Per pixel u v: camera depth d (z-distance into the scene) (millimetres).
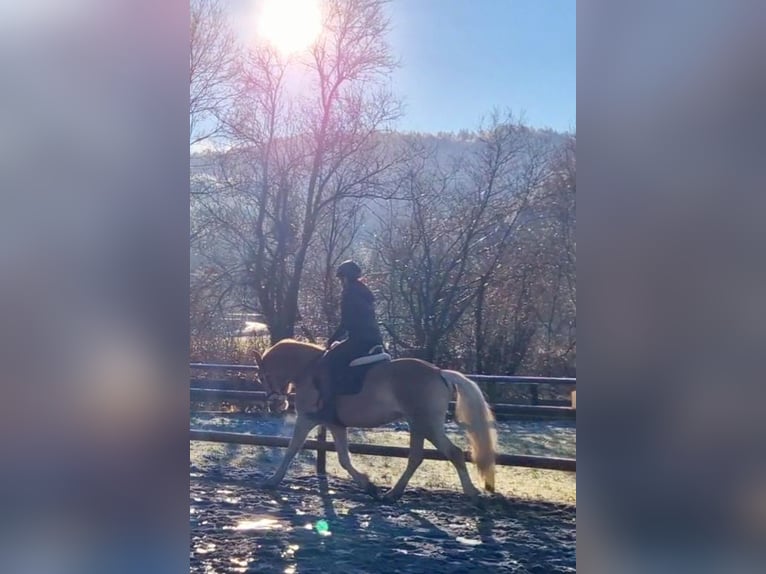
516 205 15977
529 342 15352
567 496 6594
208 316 15547
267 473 7707
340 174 16250
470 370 15531
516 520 5762
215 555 4738
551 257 15562
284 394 6727
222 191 15867
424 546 4988
